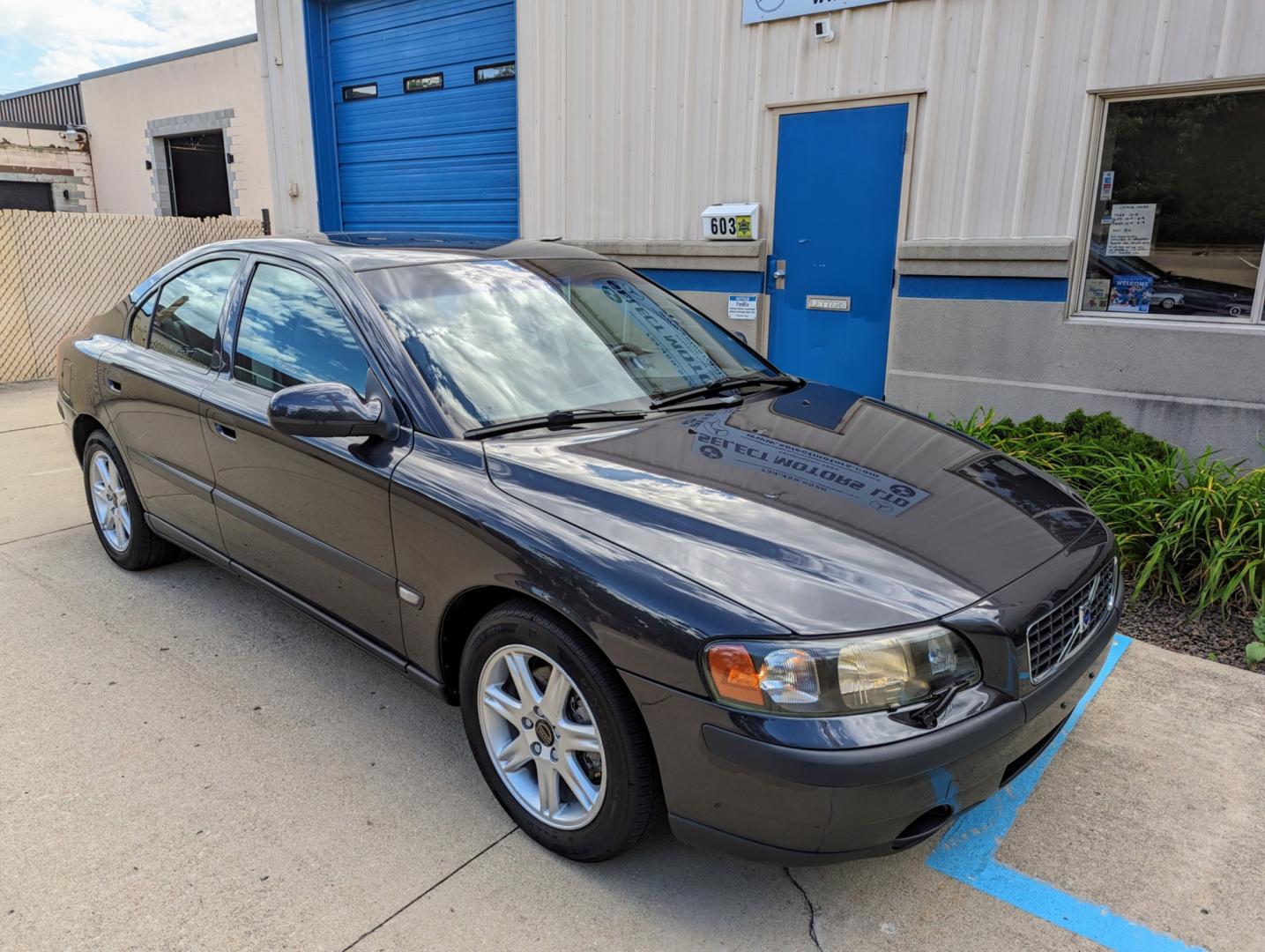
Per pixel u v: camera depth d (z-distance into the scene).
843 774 1.94
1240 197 5.21
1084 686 2.54
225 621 3.94
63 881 2.39
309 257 3.29
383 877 2.43
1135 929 2.29
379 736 3.09
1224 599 3.88
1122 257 5.65
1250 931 2.28
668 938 2.24
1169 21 5.11
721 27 6.70
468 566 2.49
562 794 2.53
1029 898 2.39
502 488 2.50
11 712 3.19
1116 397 5.59
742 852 2.11
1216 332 5.25
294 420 2.67
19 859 2.47
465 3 8.64
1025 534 2.52
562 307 3.36
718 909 2.33
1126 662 3.65
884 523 2.41
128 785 2.79
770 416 3.10
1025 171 5.69
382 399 2.82
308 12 9.78
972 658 2.13
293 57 10.06
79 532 5.04
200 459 3.56
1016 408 5.96
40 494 5.75
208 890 2.36
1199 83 5.11
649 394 3.15
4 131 17.27
